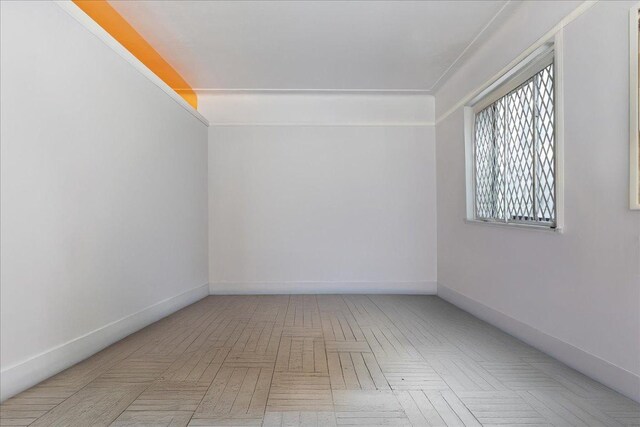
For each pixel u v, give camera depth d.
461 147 5.61
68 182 3.20
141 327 4.43
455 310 5.46
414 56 5.29
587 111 2.98
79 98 3.37
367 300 6.22
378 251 6.84
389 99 6.86
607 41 2.77
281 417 2.36
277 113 6.85
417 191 6.83
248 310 5.46
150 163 4.69
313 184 6.84
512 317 4.13
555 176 3.32
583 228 3.03
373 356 3.46
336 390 2.74
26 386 2.74
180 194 5.61
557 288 3.36
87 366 3.21
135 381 2.90
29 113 2.78
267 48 5.04
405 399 2.60
